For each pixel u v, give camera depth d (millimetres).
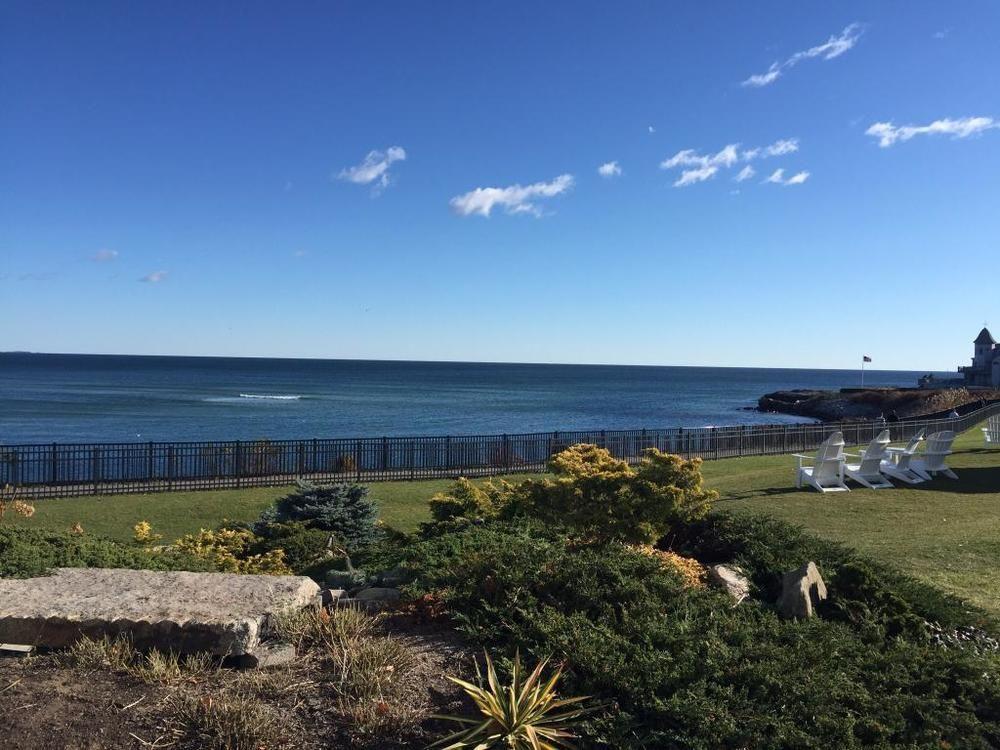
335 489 11664
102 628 4773
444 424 51969
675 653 4629
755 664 4461
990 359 92625
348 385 118125
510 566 5750
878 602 6043
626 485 7840
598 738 3867
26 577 5805
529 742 3711
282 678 4430
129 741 3789
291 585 5516
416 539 8750
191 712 3986
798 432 25781
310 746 3812
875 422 27188
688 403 93438
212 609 4941
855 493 14234
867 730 4098
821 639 5031
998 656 5434
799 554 7125
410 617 5367
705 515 8242
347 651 4652
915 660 4945
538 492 8523
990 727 4293
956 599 6457
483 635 4941
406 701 4203
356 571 6910
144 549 8172
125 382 113438
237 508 15008
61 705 4098
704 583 6379
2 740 3760
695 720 3918
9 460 17359
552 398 94000
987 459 18594
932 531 10523
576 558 5902
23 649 4770
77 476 19906
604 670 4324
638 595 5367
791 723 3939
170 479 17391
